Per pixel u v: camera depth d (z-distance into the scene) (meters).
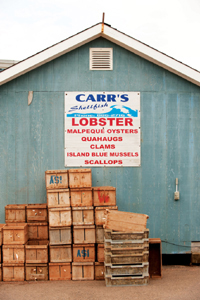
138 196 6.24
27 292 4.86
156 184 6.27
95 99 6.26
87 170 5.63
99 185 6.20
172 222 6.25
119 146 6.24
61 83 6.26
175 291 4.80
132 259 5.07
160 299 4.48
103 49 6.29
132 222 5.12
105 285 5.14
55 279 5.47
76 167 6.20
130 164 6.24
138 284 5.07
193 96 6.36
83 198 5.61
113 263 5.06
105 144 6.23
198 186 6.29
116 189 6.22
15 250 5.45
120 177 6.23
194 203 6.28
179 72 6.19
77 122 6.23
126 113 6.27
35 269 5.46
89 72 6.29
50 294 4.75
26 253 5.47
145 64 6.34
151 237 6.22
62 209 5.51
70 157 6.20
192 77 6.18
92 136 6.23
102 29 6.08
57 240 5.50
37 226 5.75
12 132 6.20
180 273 5.75
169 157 6.30
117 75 6.30
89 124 6.23
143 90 6.32
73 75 6.27
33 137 6.21
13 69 6.04
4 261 5.44
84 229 5.55
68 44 6.10
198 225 6.27
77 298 4.58
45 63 6.27
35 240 5.74
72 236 5.62
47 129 6.23
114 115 6.26
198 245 6.26
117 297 4.58
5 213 5.81
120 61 6.32
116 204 6.22
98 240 5.55
